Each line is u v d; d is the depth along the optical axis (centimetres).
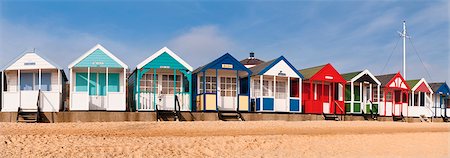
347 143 2003
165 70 2681
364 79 3225
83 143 1750
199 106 2725
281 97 3023
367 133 2312
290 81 3091
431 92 3712
